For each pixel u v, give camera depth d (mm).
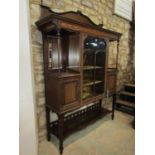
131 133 2123
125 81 3588
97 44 2014
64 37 1894
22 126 1196
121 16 3059
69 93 1637
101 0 2576
